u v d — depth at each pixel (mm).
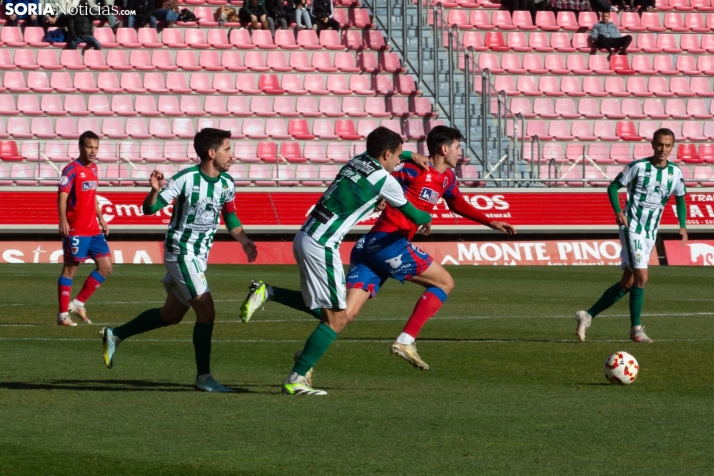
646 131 90750
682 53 97562
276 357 29250
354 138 83500
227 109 84750
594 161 85312
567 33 96812
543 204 76188
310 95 86438
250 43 89312
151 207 22734
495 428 18891
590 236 77750
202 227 23250
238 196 73000
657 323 38906
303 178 75938
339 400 21891
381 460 16297
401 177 27203
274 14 90562
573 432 18578
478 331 36000
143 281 55281
